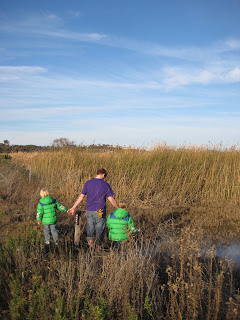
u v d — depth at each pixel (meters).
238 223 8.01
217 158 12.10
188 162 12.02
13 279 3.65
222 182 11.10
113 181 10.96
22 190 11.09
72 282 3.81
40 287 3.59
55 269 4.14
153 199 10.38
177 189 11.15
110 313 3.35
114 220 5.30
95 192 5.45
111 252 4.38
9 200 9.56
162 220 8.08
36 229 5.52
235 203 10.34
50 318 3.18
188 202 10.74
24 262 4.12
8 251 4.40
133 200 9.93
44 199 5.60
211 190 11.00
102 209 5.45
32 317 3.19
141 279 3.82
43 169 13.54
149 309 3.37
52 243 5.19
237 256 5.54
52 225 5.67
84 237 6.31
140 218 8.23
